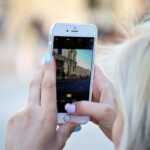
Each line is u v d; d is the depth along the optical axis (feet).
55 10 65.36
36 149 6.23
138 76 4.19
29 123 6.31
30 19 56.54
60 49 7.07
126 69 4.28
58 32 7.19
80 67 7.09
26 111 6.37
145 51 4.27
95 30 7.15
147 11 5.63
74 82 6.98
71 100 6.97
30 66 51.29
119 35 5.32
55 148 6.39
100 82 7.04
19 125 6.34
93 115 6.66
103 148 19.81
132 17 5.35
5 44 56.80
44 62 6.57
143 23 4.79
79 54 7.04
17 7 63.10
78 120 6.84
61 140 6.55
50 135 6.29
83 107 6.70
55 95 6.36
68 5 65.67
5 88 46.39
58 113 6.89
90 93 7.04
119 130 4.29
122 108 4.21
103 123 6.64
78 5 65.10
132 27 4.97
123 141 4.18
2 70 52.65
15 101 39.65
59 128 6.81
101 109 6.57
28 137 6.28
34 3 64.28
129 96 4.18
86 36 7.15
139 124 4.11
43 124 6.27
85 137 20.33
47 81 6.39
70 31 7.15
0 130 26.91
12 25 61.26
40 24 56.54
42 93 6.39
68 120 6.84
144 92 4.14
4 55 54.24
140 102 4.13
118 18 5.98
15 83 49.03
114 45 5.05
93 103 6.68
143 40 4.36
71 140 20.35
